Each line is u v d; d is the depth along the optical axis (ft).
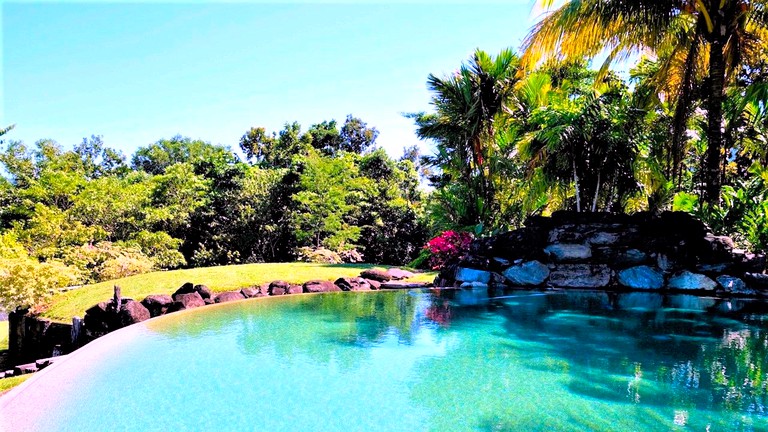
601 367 12.00
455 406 9.50
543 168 30.55
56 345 23.24
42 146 83.82
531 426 8.41
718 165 25.55
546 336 15.65
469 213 39.75
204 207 66.74
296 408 9.53
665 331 16.14
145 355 13.84
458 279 30.48
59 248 45.50
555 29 28.17
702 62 29.63
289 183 67.97
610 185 29.55
